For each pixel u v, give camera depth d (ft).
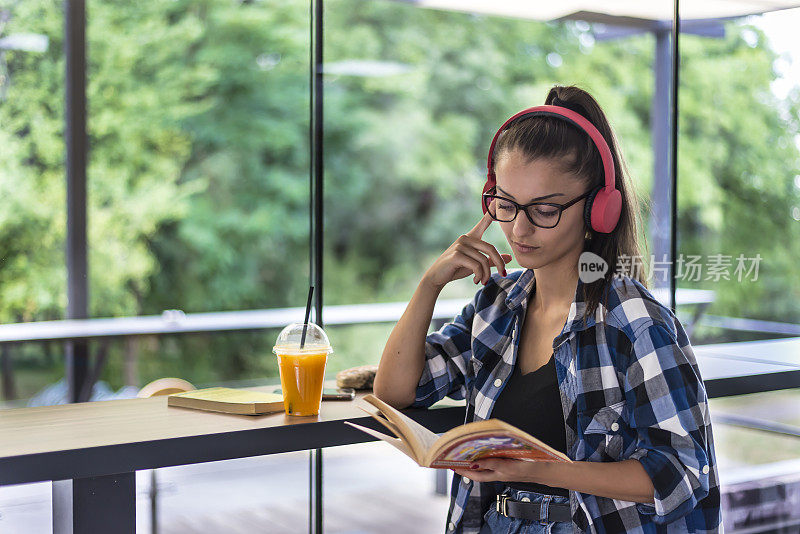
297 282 30.35
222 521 8.95
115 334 11.08
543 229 3.68
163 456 3.44
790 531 6.50
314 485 4.83
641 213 4.02
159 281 29.09
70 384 11.51
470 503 3.97
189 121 29.01
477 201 32.22
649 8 11.64
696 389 3.49
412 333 4.19
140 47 28.32
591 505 3.51
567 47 31.71
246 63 29.17
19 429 3.62
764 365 5.81
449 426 4.36
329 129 30.89
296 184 30.01
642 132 31.48
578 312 3.67
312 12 5.14
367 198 31.50
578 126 3.70
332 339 29.78
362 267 31.78
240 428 3.67
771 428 6.44
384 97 31.24
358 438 3.97
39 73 26.89
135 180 28.68
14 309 27.09
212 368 28.14
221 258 29.60
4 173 26.78
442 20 31.17
